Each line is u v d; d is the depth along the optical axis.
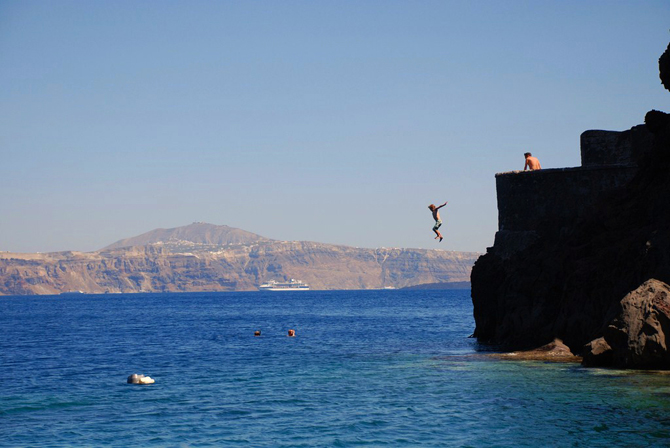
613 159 46.72
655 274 34.31
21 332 86.75
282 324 100.62
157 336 76.19
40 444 22.61
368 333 74.69
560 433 22.42
